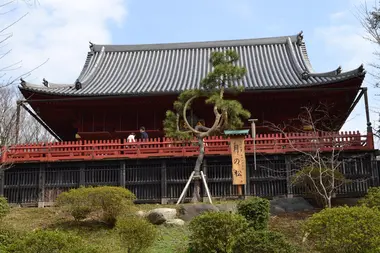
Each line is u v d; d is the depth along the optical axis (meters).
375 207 15.16
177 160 23.92
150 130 33.22
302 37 41.41
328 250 13.00
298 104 32.97
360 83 29.53
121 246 16.42
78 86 33.25
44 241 11.02
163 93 31.30
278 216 20.44
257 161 23.67
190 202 22.77
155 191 23.70
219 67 22.05
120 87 34.38
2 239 14.45
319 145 23.48
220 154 23.70
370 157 23.17
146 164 24.09
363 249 12.57
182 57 41.53
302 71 34.69
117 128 34.28
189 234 17.95
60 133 41.28
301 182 21.92
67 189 24.08
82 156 24.42
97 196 18.59
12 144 23.67
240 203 16.78
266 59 39.62
